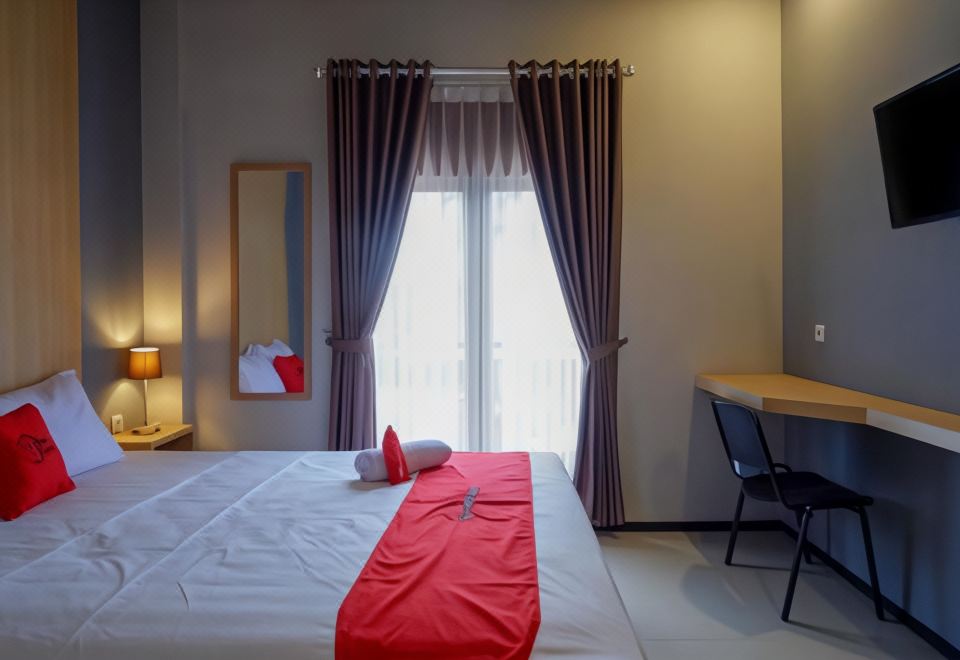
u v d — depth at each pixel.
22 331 2.56
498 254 3.47
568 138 3.32
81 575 1.45
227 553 1.57
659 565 2.99
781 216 3.45
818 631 2.37
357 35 3.42
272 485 2.20
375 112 3.29
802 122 3.21
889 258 2.50
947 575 2.21
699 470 3.47
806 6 3.15
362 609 1.27
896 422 2.13
